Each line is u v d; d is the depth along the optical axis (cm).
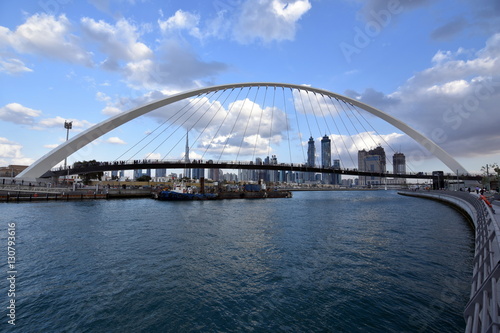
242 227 2777
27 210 3909
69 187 6862
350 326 887
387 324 894
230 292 1155
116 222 2989
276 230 2611
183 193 7019
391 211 4491
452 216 3647
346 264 1524
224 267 1477
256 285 1229
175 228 2659
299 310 998
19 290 1173
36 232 2377
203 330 880
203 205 5666
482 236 1322
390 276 1325
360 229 2683
